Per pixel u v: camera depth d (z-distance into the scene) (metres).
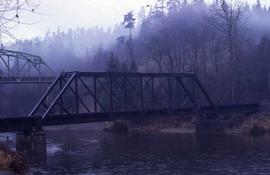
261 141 64.75
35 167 45.78
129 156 53.34
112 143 70.19
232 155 51.09
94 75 68.25
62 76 67.25
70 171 43.19
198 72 122.69
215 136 76.75
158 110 76.38
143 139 75.50
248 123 83.75
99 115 67.69
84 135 91.56
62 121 63.41
